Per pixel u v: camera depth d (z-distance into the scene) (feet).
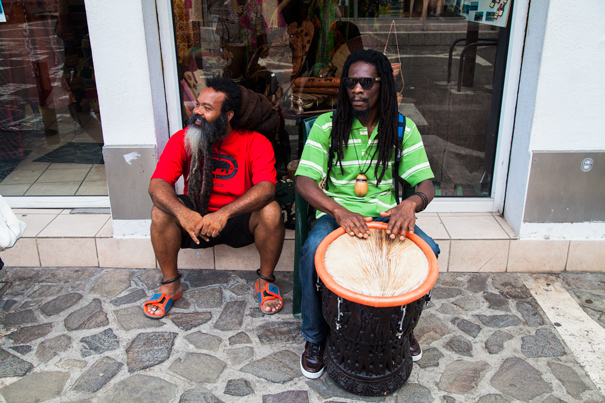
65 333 7.69
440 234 9.32
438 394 6.54
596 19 7.90
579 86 8.28
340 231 6.33
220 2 9.21
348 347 6.20
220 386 6.67
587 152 8.61
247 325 7.97
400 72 9.95
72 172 11.59
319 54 9.80
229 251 9.40
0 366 6.97
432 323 7.95
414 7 9.47
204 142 7.37
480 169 10.29
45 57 11.47
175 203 7.42
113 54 8.23
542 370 6.93
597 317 8.07
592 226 9.11
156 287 8.93
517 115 9.12
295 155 10.33
